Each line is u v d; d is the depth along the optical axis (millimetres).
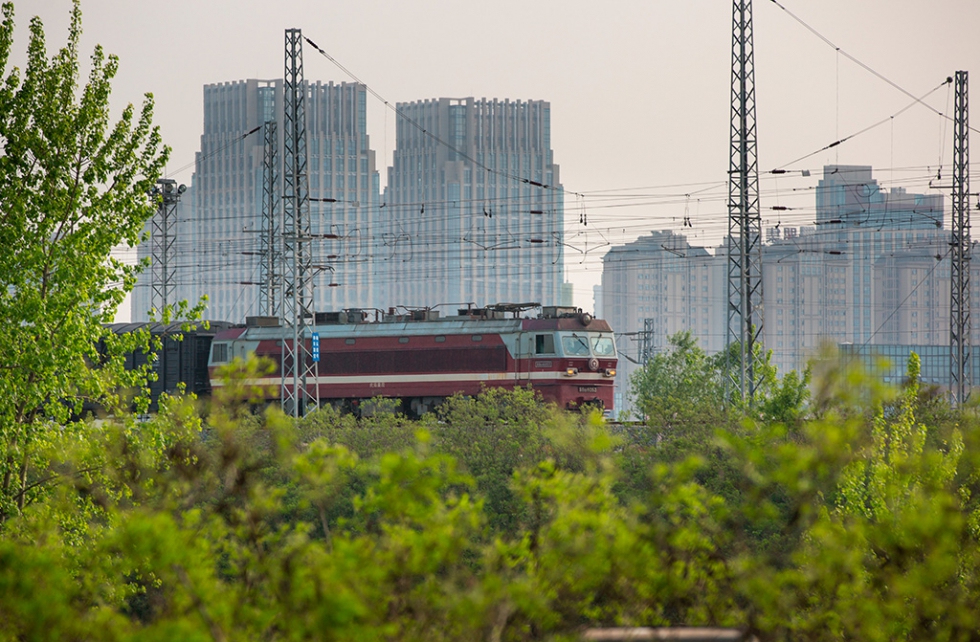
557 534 48281
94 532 77438
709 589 52094
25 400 99438
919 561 54438
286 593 46344
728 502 116250
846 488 79500
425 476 47656
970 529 67688
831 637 53625
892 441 84438
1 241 99000
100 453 80875
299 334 191250
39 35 100625
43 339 97000
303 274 193500
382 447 150875
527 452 142250
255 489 53156
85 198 102688
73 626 48219
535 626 50750
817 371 53969
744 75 192000
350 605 42219
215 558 53406
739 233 191750
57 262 100312
